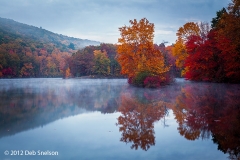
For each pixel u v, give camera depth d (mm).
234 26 26922
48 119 13539
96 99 21875
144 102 19469
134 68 40031
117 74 85250
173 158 7770
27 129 11375
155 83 34312
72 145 9117
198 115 13797
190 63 39312
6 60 87375
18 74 93500
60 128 11523
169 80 38906
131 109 16406
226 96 21406
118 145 9047
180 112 14875
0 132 10844
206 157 7828
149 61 37594
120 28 40125
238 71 32812
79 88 36094
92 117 13953
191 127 11281
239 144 8961
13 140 9758
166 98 21672
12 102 20219
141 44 39219
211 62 38500
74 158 7938
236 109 15094
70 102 20016
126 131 10859
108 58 89375
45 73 109438
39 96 24750
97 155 8125
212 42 38062
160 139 9680
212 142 9219
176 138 9758
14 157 8102
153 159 7691
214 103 17719
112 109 16531
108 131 10930
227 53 31328
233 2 28266
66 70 95250
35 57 103688
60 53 123750
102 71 86375
